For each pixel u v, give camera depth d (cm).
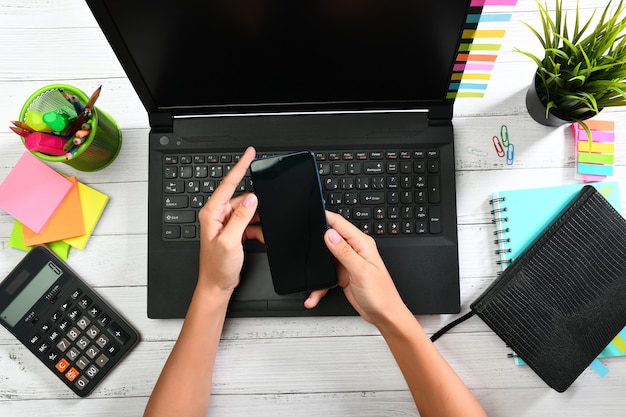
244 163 60
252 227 65
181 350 59
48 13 72
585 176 69
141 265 69
